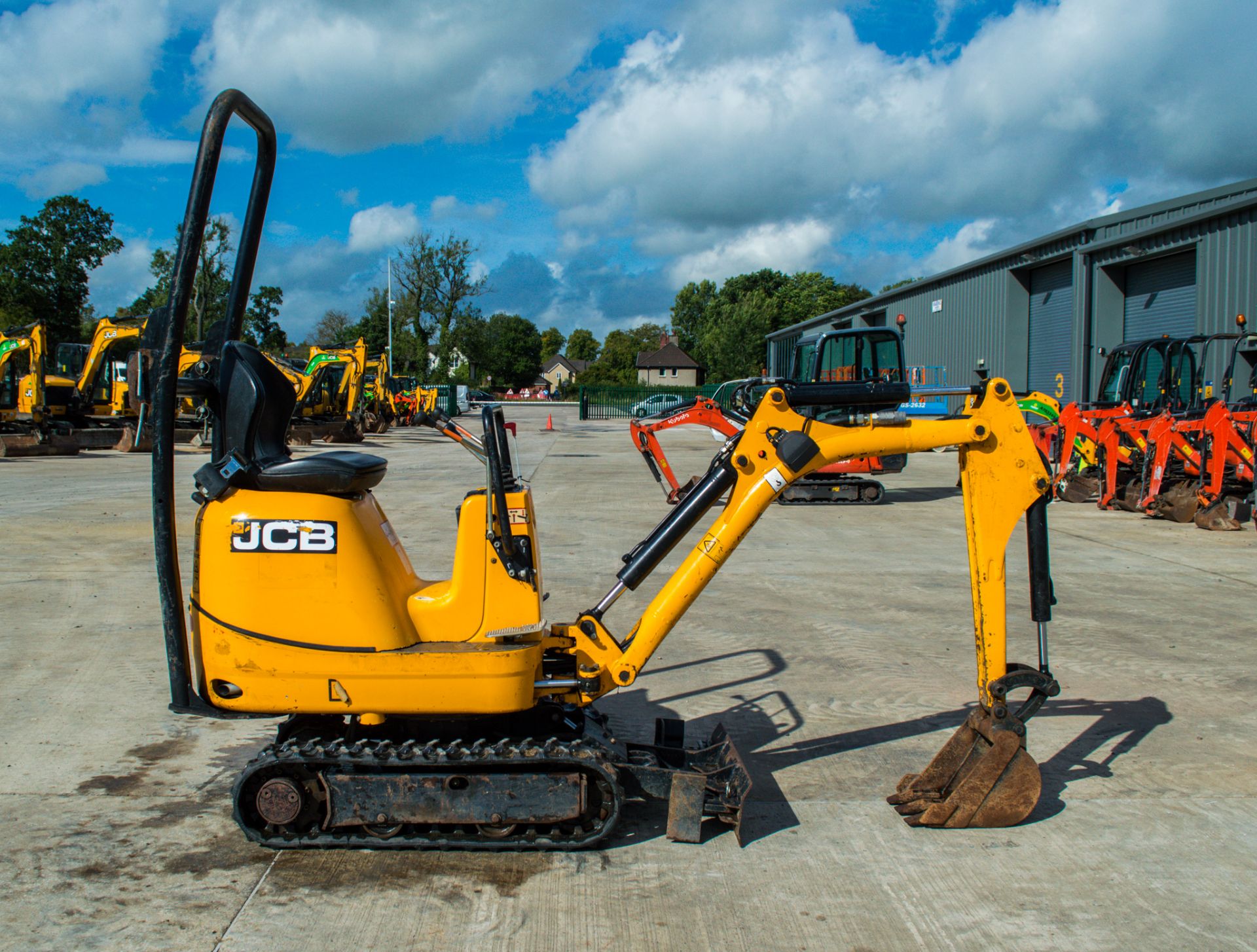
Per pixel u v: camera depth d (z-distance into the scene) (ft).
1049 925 9.11
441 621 10.12
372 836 10.25
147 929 8.80
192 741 13.76
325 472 9.63
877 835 11.01
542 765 10.05
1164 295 66.74
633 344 376.89
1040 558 11.19
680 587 10.88
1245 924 9.14
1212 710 15.42
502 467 10.50
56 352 78.59
